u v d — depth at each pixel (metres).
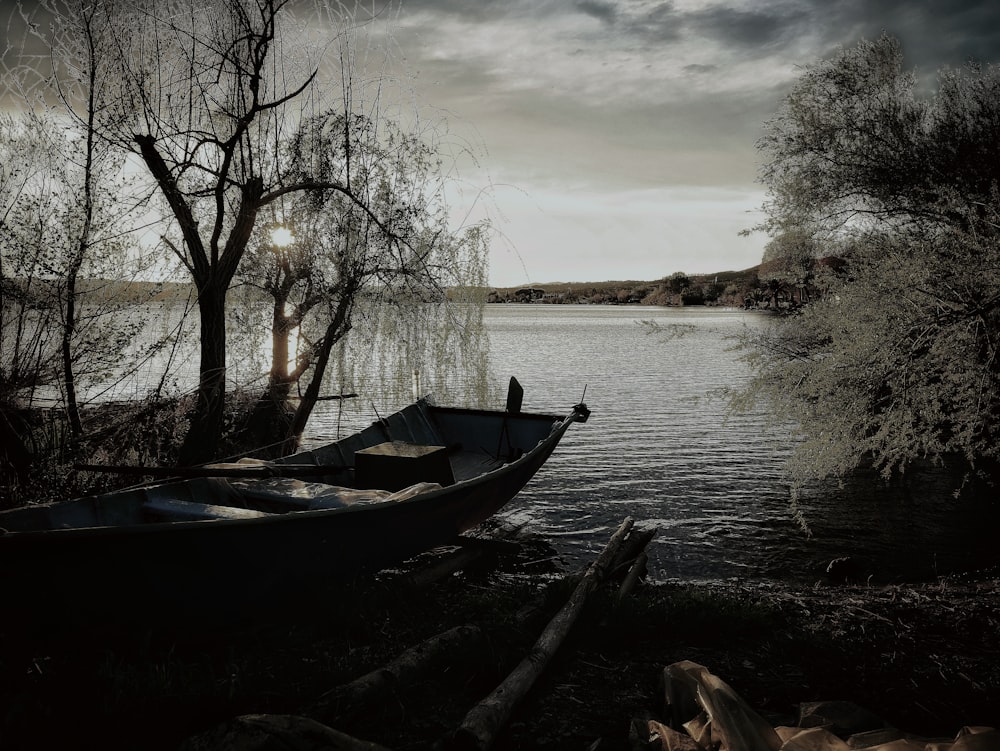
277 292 9.59
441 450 6.94
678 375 26.69
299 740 2.97
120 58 7.41
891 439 7.43
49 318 6.62
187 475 5.50
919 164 10.48
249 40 7.48
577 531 8.84
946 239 7.85
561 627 4.55
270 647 4.54
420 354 9.88
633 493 10.65
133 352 7.36
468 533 8.52
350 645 4.57
